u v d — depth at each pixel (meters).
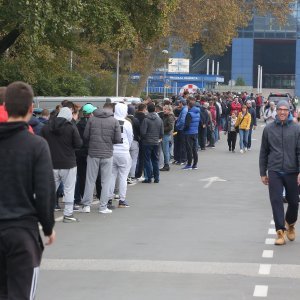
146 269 12.73
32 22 22.55
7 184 7.61
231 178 29.00
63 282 11.80
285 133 14.93
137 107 29.09
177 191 24.70
